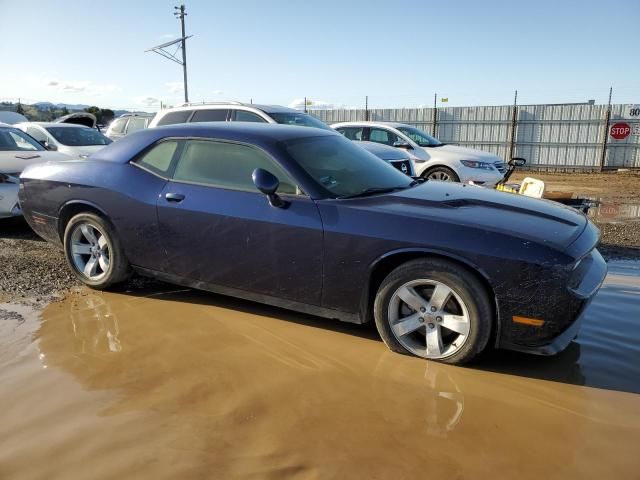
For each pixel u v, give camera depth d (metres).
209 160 4.29
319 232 3.67
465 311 3.32
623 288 4.97
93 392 3.13
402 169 8.43
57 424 2.81
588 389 3.16
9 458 2.55
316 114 25.86
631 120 20.02
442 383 3.23
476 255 3.24
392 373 3.35
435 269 3.36
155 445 2.64
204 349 3.68
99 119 32.62
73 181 4.81
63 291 4.84
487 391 3.14
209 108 8.94
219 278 4.18
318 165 4.09
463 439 2.68
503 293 3.21
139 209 4.43
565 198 6.96
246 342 3.80
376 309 3.61
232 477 2.40
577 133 20.92
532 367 3.44
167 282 4.92
